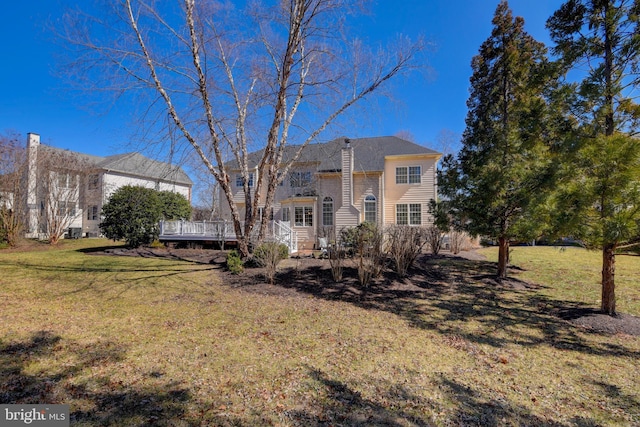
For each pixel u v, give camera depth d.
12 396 3.02
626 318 5.77
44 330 4.90
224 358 4.04
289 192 20.38
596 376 3.79
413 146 20.59
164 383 3.36
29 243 18.00
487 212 8.58
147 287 7.96
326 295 7.38
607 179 5.05
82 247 16.72
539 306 6.81
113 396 3.08
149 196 15.58
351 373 3.72
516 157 8.27
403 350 4.45
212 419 2.76
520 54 9.40
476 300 7.29
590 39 5.88
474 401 3.18
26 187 19.50
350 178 18.16
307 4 8.34
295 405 3.03
